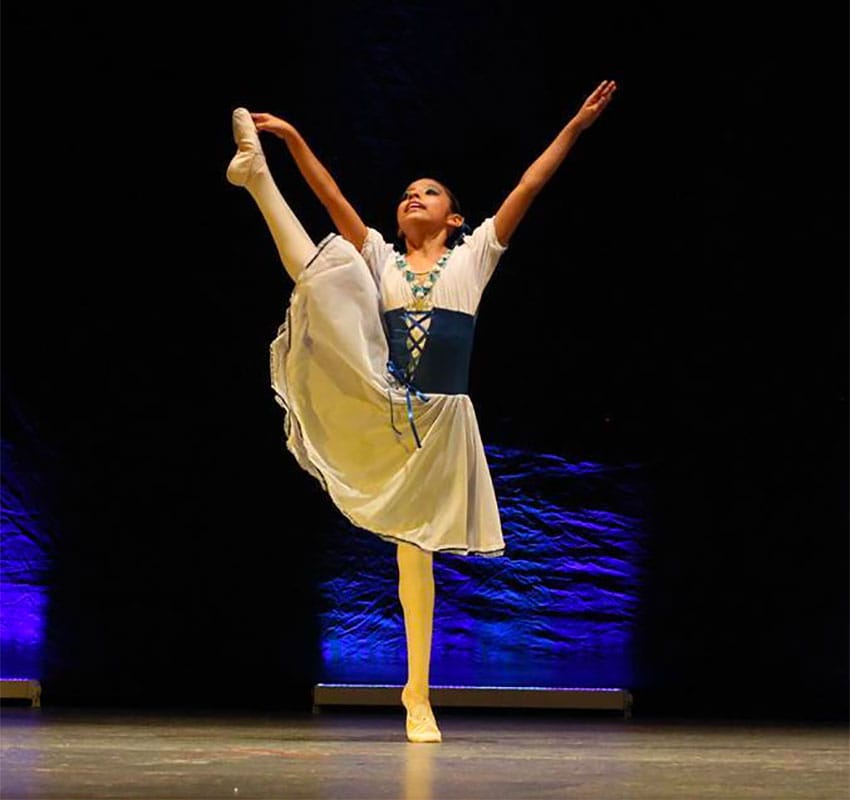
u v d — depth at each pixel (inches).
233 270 337.4
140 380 335.0
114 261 338.3
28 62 343.0
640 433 331.6
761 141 336.8
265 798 119.3
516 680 324.8
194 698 327.6
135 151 341.4
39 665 328.5
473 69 342.6
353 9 344.5
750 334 333.1
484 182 341.1
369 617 325.7
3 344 336.5
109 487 332.2
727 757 173.5
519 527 329.1
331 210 226.5
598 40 341.4
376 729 229.5
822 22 337.4
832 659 325.7
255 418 332.5
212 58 344.5
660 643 327.0
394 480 209.3
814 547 328.2
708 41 339.6
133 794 121.4
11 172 341.1
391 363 214.1
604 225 336.5
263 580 328.2
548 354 333.7
